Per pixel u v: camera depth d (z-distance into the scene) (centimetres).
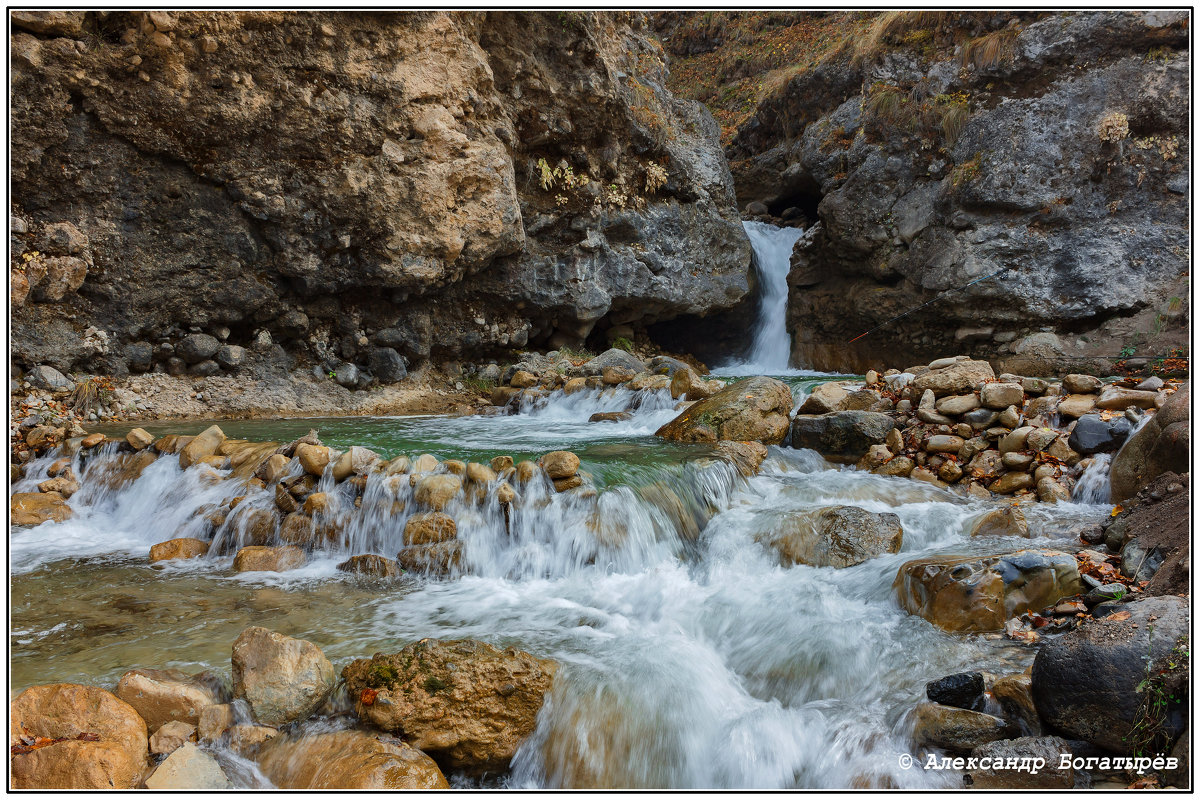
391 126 956
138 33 832
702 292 1301
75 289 888
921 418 709
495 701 341
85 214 879
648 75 1308
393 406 1029
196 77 862
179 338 966
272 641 353
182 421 892
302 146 923
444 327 1118
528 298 1141
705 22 1891
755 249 1476
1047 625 398
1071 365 1176
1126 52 1152
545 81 1081
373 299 1052
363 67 927
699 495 598
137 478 669
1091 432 621
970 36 1260
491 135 1028
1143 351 1142
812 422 739
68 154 850
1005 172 1190
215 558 552
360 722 337
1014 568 417
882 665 379
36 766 294
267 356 1013
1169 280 1144
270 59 884
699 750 349
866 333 1381
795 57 1722
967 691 337
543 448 697
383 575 516
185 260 930
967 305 1245
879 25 1398
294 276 976
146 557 553
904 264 1302
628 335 1314
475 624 438
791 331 1488
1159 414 568
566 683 361
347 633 420
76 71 820
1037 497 609
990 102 1223
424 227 991
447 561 521
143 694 330
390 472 579
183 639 407
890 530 513
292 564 533
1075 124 1173
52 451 737
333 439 754
